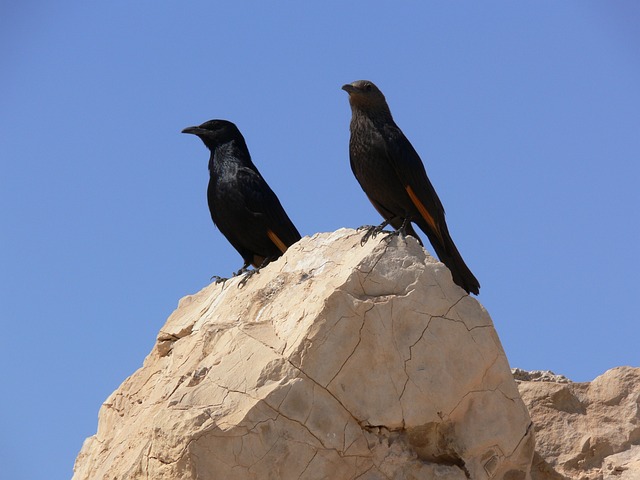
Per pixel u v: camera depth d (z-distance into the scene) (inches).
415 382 436.8
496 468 447.8
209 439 406.9
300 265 516.4
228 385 429.7
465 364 446.0
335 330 429.1
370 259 445.1
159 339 558.9
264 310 490.3
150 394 507.5
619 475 519.5
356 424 430.6
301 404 422.6
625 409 552.4
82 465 532.1
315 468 419.5
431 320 444.1
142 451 438.0
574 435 541.6
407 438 440.8
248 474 409.1
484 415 448.8
